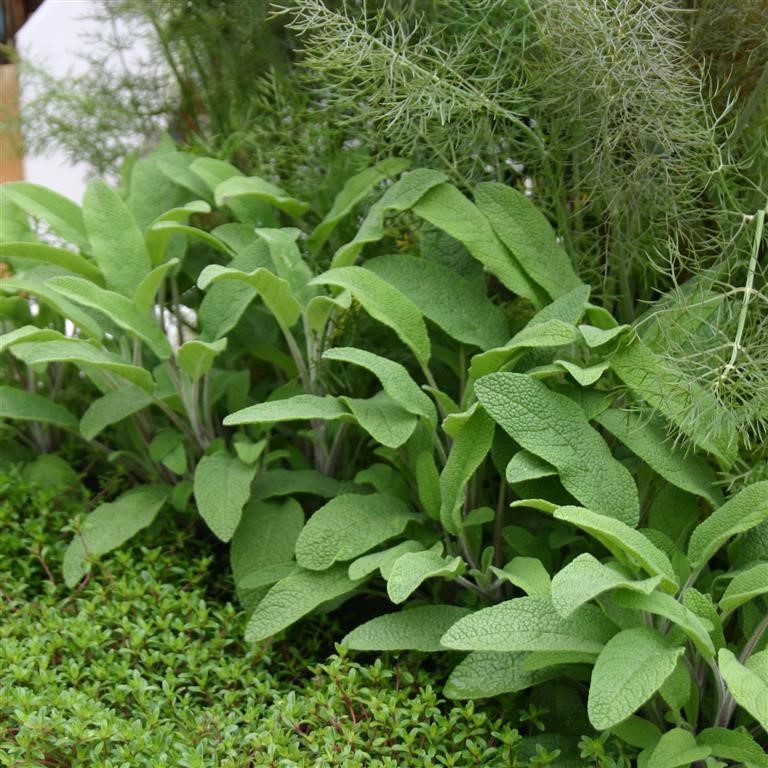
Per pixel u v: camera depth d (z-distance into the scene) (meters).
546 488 0.90
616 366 0.89
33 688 0.86
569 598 0.78
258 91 1.12
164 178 1.10
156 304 1.12
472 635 0.81
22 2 1.30
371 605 0.99
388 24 0.98
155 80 1.19
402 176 0.98
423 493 0.91
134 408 1.00
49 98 1.17
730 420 0.87
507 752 0.83
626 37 0.91
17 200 1.04
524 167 1.02
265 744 0.81
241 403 1.04
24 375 1.11
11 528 1.00
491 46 0.98
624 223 0.99
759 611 0.87
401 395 0.90
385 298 0.93
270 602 0.89
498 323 0.96
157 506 0.99
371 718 0.85
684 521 0.90
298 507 0.96
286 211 1.05
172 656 0.87
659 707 0.85
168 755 0.81
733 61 0.99
